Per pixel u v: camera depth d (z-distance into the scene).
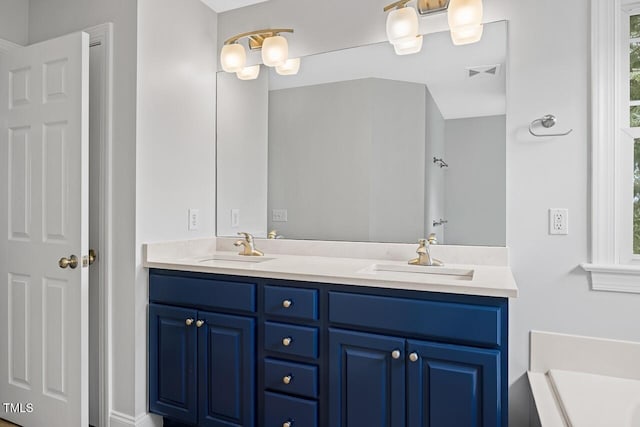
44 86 1.95
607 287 1.63
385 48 2.04
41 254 1.97
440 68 1.93
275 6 2.28
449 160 1.91
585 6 1.68
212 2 2.32
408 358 1.46
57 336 1.91
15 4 2.21
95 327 2.03
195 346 1.86
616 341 1.63
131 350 1.92
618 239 1.64
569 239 1.70
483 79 1.85
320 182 2.19
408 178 2.00
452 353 1.39
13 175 2.07
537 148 1.75
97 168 2.02
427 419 1.43
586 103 1.68
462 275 1.73
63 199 1.89
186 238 2.20
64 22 2.12
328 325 1.60
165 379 1.93
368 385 1.52
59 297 1.91
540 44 1.75
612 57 1.64
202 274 1.86
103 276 1.98
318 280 1.61
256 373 1.74
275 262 1.96
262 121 2.32
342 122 2.13
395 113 2.02
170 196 2.10
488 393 1.35
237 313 1.78
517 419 1.77
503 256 1.80
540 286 1.74
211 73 2.40
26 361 2.02
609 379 1.60
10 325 2.09
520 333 1.77
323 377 1.61
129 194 1.91
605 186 1.65
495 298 1.37
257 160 2.33
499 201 1.81
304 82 2.22
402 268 1.85
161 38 2.03
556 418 1.33
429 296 1.46
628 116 1.65
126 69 1.91
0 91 2.11
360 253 2.09
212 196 2.41
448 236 1.91
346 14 2.12
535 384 1.62
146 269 1.98
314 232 2.20
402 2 1.84
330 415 1.58
